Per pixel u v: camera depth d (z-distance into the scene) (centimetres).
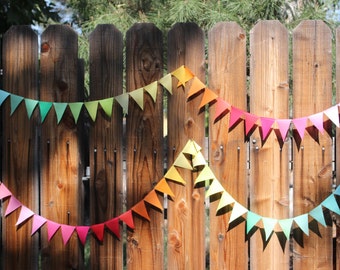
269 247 260
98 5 542
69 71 261
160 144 260
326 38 253
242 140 257
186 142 259
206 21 415
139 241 264
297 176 257
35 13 414
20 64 263
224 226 261
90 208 264
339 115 256
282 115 255
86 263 392
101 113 261
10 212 265
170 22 448
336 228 260
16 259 269
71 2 587
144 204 260
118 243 265
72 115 262
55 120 263
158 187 259
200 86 254
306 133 256
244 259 260
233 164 258
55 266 267
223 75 256
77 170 264
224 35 256
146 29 258
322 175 256
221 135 258
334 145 262
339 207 258
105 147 262
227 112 258
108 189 263
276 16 401
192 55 257
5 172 266
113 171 262
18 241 268
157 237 263
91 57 260
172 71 258
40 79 262
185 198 261
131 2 525
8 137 266
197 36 256
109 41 259
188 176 261
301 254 260
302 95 255
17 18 376
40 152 268
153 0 511
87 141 275
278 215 257
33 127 265
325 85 254
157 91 259
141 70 259
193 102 258
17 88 264
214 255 262
